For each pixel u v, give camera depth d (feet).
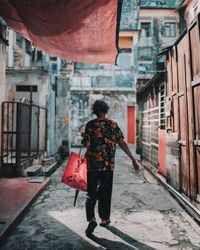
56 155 38.01
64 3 12.67
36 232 11.60
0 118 23.31
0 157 23.44
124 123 63.62
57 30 15.69
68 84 41.29
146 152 31.81
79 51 18.93
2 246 10.21
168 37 75.31
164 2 74.43
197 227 12.18
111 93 63.82
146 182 22.54
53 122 39.17
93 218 11.24
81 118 63.57
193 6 51.44
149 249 9.96
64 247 10.12
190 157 14.56
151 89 28.91
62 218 13.42
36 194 17.21
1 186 19.27
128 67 65.41
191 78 14.06
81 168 11.78
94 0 12.41
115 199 17.16
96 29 15.34
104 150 11.29
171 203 16.19
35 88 34.78
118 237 11.06
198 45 12.82
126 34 70.54
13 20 15.51
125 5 73.31
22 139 32.76
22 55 49.96
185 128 15.29
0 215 12.67
